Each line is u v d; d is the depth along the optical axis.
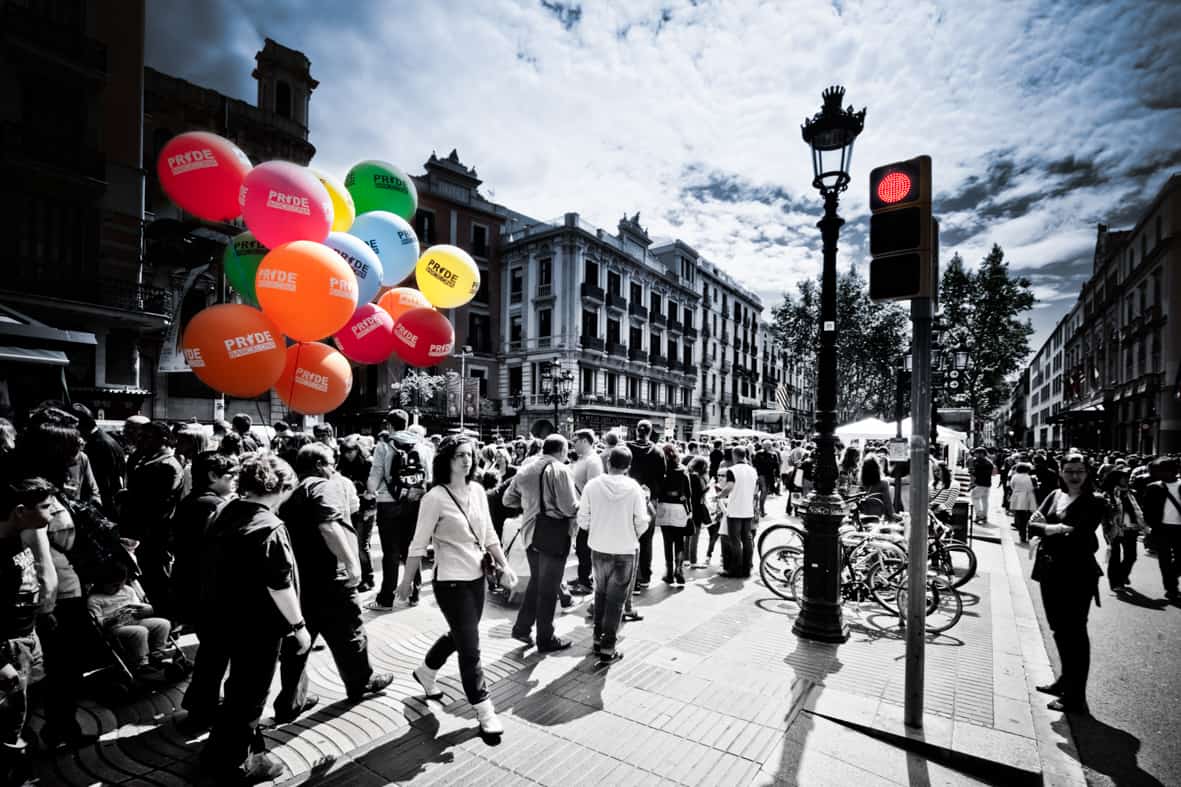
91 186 14.41
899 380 15.33
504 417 33.22
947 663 4.57
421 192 30.33
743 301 53.50
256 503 2.78
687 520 6.90
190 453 4.62
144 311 14.66
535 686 3.94
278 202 4.69
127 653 3.50
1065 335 50.66
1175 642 5.47
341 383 5.60
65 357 8.02
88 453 5.27
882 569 6.00
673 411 40.62
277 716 3.33
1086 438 36.03
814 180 5.21
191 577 3.25
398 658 4.33
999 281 36.03
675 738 3.32
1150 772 3.25
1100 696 4.25
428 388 24.89
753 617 5.64
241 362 4.78
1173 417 24.45
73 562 3.25
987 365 36.25
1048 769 3.28
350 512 3.75
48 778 2.74
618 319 35.88
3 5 13.20
